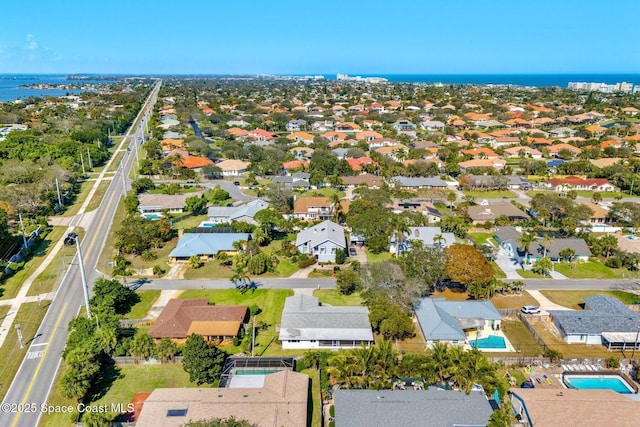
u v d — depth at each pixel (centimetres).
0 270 8862
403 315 6856
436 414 5022
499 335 7169
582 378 6122
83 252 10125
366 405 5131
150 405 5038
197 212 12788
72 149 17962
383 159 17625
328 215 12125
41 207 12319
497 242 10888
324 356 6281
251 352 6631
